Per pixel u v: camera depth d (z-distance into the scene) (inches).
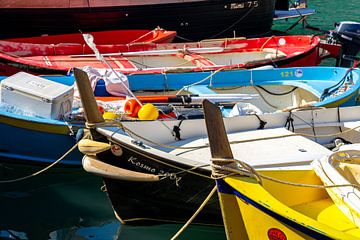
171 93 249.6
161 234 185.3
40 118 202.1
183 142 189.8
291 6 452.1
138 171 170.4
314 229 130.6
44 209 196.7
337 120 208.1
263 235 139.1
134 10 340.5
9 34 330.0
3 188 208.4
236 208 139.3
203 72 252.7
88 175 214.2
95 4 333.1
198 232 185.0
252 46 305.0
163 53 285.4
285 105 255.4
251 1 367.9
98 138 167.3
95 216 193.2
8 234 182.9
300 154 179.8
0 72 266.5
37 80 208.8
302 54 285.4
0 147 207.3
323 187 145.0
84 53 288.2
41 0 325.1
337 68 254.8
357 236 141.6
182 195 173.6
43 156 208.7
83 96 163.9
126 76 244.1
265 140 189.8
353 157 164.6
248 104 215.0
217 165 137.2
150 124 185.3
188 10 351.6
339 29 309.6
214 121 136.3
